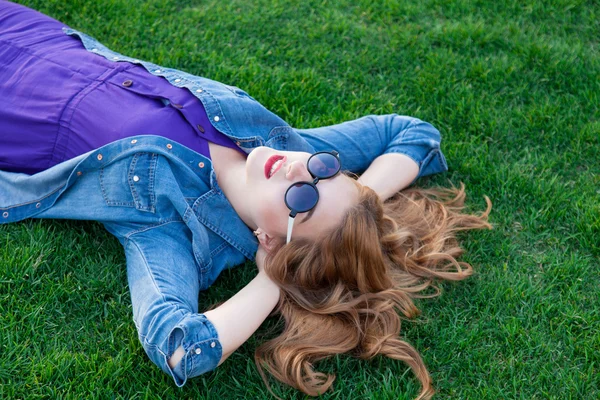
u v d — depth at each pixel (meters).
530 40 3.80
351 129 3.01
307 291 2.46
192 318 2.18
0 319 2.35
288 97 3.38
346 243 2.36
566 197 3.04
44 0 3.63
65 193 2.62
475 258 2.80
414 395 2.33
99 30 3.55
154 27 3.63
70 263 2.60
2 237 2.63
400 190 2.99
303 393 2.31
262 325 2.53
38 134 2.70
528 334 2.52
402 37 3.77
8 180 2.69
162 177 2.50
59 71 2.80
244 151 2.73
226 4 3.87
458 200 3.00
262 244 2.52
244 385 2.33
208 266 2.54
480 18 3.94
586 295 2.68
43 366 2.24
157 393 2.25
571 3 4.02
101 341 2.37
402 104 3.46
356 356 2.43
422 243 2.79
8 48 2.89
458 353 2.46
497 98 3.50
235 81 3.44
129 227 2.52
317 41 3.74
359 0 4.00
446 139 3.30
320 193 2.36
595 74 3.61
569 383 2.37
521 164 3.19
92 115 2.65
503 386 2.38
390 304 2.49
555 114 3.41
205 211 2.58
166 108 2.66
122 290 2.54
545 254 2.84
